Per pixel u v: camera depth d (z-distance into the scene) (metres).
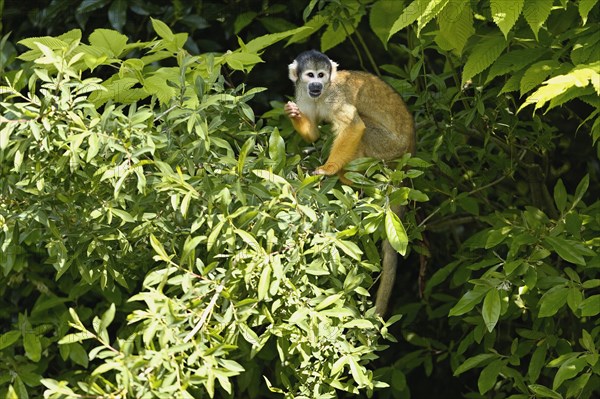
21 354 10.54
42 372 10.16
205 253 8.82
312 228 7.74
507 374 9.46
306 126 10.70
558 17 9.70
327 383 8.00
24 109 7.41
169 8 12.72
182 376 6.45
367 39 13.98
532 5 8.26
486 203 11.47
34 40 8.48
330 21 11.08
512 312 10.21
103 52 8.89
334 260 7.59
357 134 10.44
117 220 8.21
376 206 8.05
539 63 8.80
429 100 10.74
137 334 6.46
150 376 6.23
